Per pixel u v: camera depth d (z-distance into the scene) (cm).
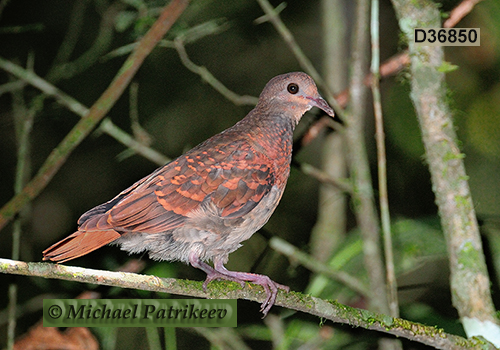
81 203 1420
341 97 1067
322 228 1154
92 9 1427
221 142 822
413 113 1211
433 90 720
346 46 1282
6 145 1423
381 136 828
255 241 1353
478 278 688
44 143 1438
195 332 1124
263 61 1478
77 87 1436
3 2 1262
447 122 715
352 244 979
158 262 1057
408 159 1278
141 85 1447
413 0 734
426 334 695
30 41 1422
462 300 693
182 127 1453
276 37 1463
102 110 935
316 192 1420
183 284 713
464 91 1230
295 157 1057
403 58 869
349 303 989
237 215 791
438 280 1179
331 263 973
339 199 1159
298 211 1413
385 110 1238
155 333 968
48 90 1110
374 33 838
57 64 1291
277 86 902
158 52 1439
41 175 913
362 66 975
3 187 1421
